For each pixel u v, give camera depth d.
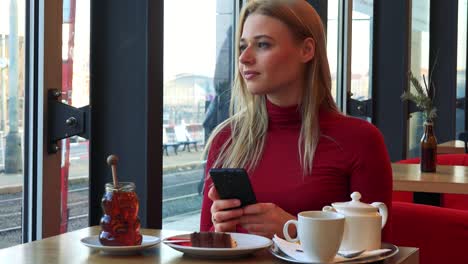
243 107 2.06
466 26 7.82
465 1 7.81
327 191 1.90
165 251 1.51
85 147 2.54
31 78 2.28
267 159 1.97
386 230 1.93
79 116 2.30
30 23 2.27
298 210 1.89
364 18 5.42
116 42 2.55
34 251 1.50
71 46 2.46
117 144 2.57
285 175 1.93
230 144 2.06
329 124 1.95
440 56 7.16
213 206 1.74
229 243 1.48
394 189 3.07
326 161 1.91
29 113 2.29
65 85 2.44
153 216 2.57
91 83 2.56
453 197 3.66
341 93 5.16
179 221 3.16
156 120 2.56
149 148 2.53
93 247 1.47
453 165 3.75
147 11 2.51
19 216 2.30
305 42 1.93
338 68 5.17
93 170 2.58
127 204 1.50
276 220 1.71
